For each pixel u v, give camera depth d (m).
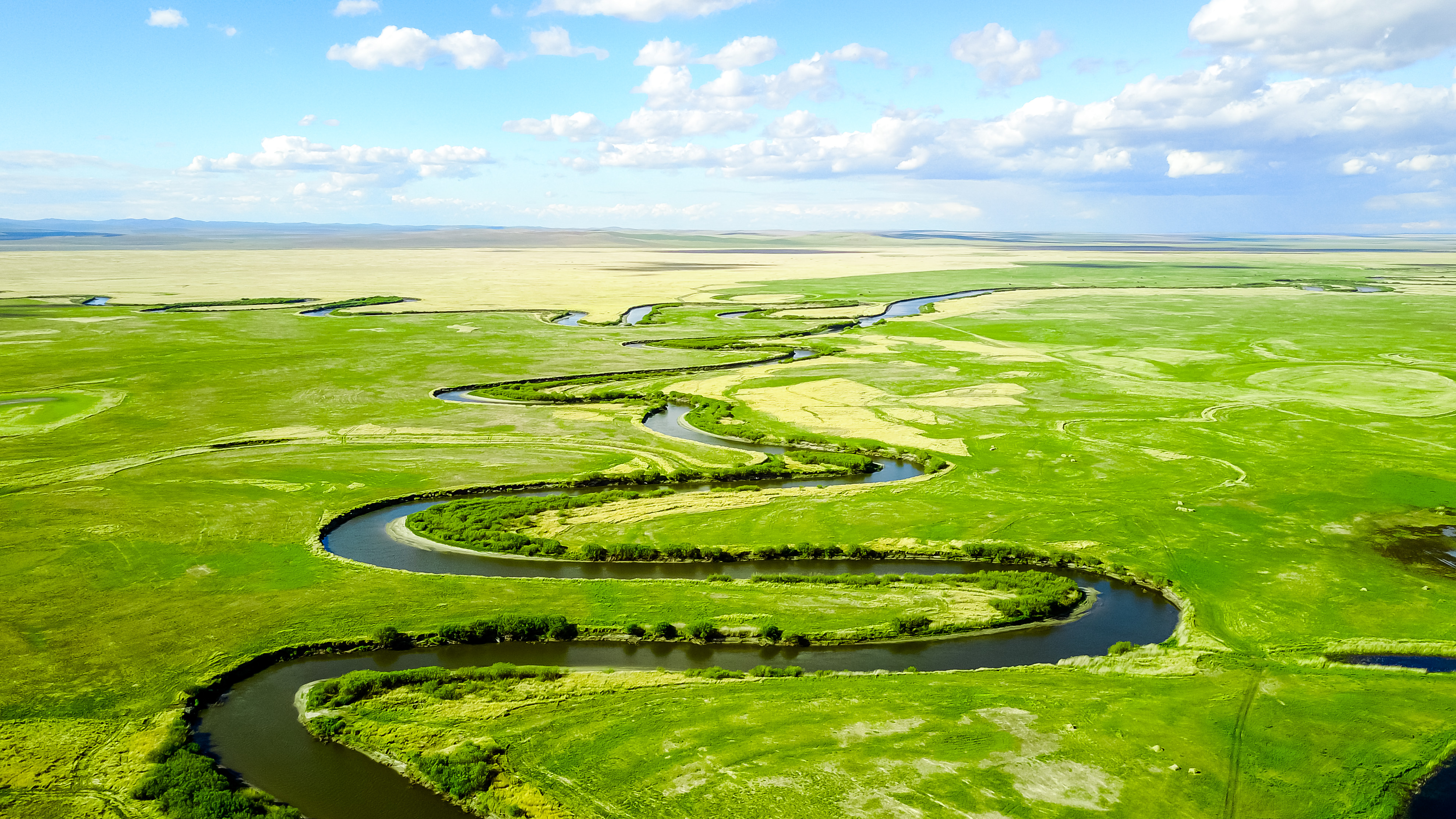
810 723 34.53
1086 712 35.28
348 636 42.00
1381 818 28.78
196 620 43.31
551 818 29.12
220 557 51.16
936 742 33.06
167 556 50.97
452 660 40.75
